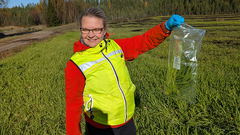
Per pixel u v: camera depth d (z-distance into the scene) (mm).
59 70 5594
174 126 2428
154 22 40969
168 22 1290
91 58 1235
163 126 2461
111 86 1259
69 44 12328
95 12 1215
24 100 3467
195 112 2746
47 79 4574
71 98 1226
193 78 1411
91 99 1281
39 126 2645
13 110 3092
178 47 1398
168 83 1566
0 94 3766
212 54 6758
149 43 1433
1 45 15297
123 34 18344
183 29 1356
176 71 1475
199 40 1332
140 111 2838
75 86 1207
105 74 1238
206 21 31375
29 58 7453
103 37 1303
